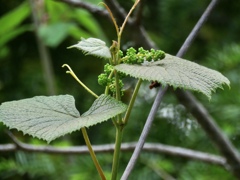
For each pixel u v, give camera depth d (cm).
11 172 168
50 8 170
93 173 157
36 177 183
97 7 122
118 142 70
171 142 168
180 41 185
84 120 66
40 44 179
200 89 65
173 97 169
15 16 176
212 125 130
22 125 67
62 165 162
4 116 68
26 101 71
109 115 65
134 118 169
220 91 162
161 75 66
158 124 169
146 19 185
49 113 69
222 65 165
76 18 180
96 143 184
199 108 129
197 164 157
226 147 132
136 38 120
